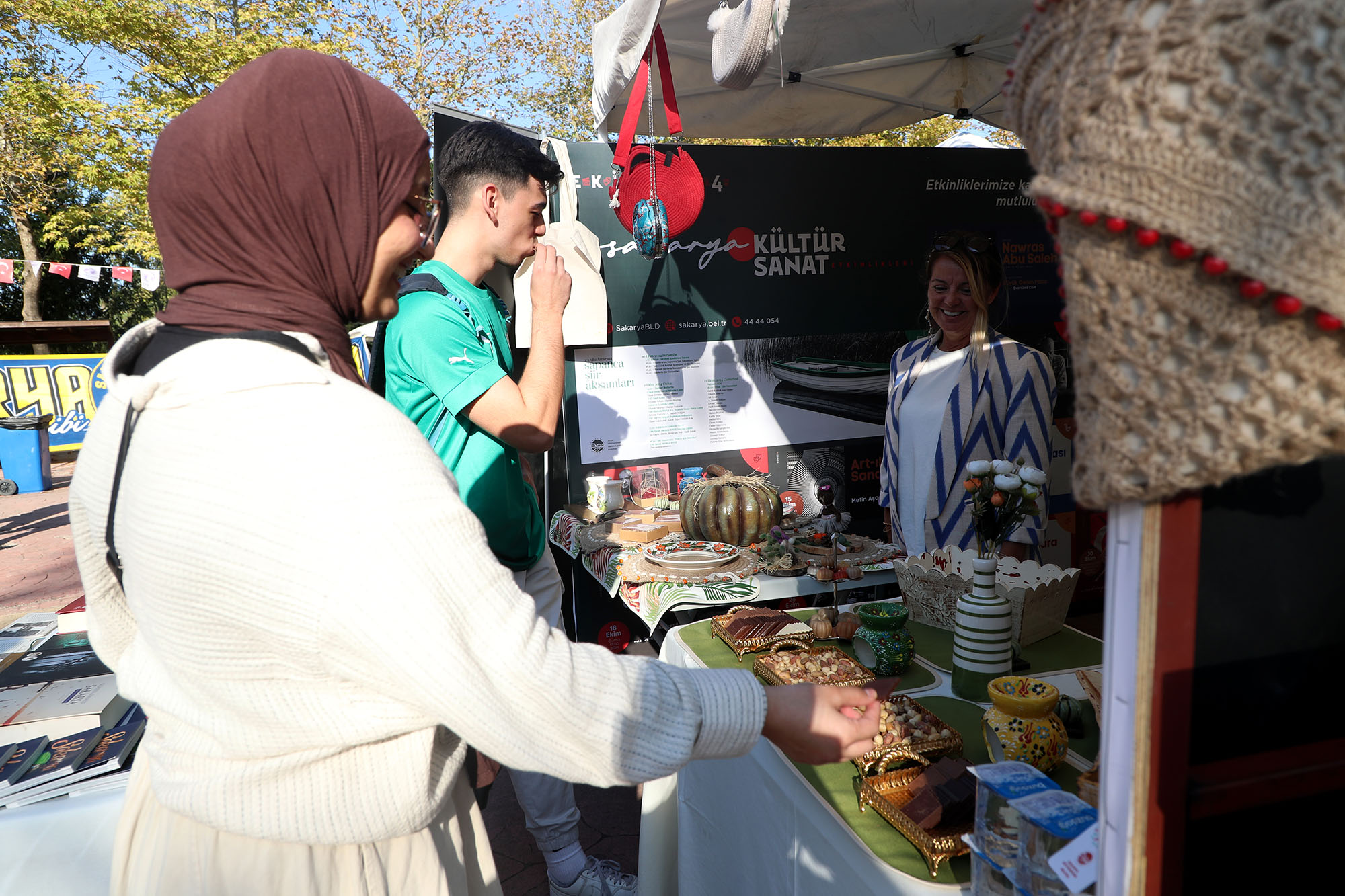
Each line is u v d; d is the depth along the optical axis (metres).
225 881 0.81
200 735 0.80
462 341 1.84
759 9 2.06
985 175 3.98
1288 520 0.60
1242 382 0.46
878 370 3.92
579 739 0.72
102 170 13.66
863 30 3.36
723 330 3.74
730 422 3.78
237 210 0.78
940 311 2.49
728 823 1.54
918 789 1.11
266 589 0.66
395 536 0.67
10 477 9.45
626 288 3.61
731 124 4.27
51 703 1.52
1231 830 0.62
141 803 0.90
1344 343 0.43
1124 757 0.61
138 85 13.45
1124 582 0.60
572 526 3.21
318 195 0.81
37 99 13.07
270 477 0.67
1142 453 0.51
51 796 1.33
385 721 0.74
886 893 1.02
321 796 0.77
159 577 0.70
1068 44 0.50
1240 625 0.60
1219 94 0.43
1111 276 0.48
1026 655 1.70
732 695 0.83
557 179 2.09
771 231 3.75
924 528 2.50
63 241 15.07
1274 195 0.42
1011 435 2.35
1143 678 0.59
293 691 0.72
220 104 0.78
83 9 11.92
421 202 0.94
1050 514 4.09
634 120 2.70
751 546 2.77
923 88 4.09
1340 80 0.41
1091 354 0.52
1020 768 0.93
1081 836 0.77
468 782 1.06
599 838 2.62
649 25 2.47
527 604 0.74
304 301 0.81
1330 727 0.63
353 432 0.70
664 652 2.02
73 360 11.30
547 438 1.84
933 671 1.67
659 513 3.34
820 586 2.39
